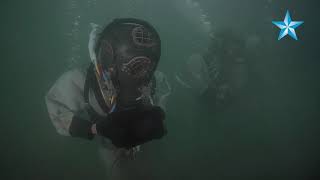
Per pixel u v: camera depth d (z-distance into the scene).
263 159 2.91
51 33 4.68
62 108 1.44
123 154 1.86
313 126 3.30
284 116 3.45
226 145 3.11
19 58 4.33
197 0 4.42
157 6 4.45
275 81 3.94
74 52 3.68
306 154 2.94
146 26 1.28
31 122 3.33
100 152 1.99
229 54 3.39
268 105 3.62
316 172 2.72
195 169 2.79
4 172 2.69
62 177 2.66
